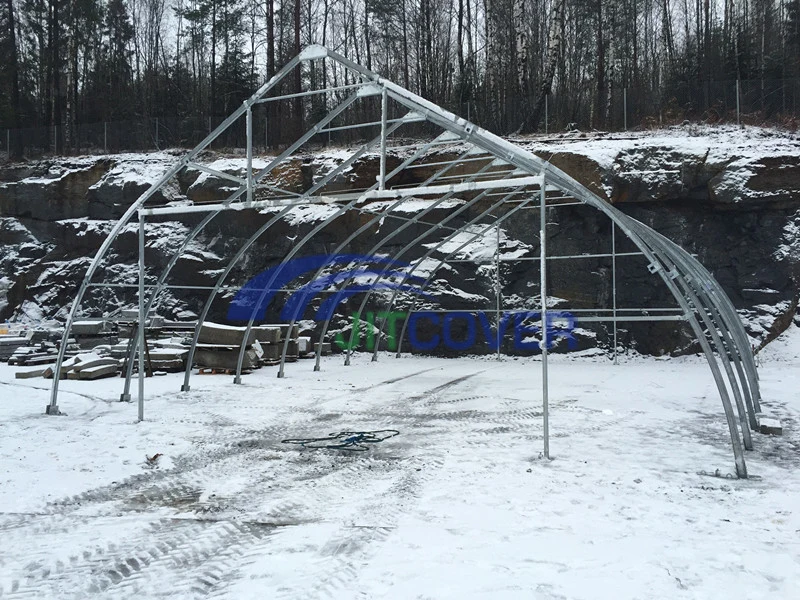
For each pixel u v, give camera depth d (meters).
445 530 5.62
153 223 26.48
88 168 28.56
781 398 12.68
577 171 20.58
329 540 5.43
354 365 19.45
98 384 15.44
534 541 5.32
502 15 36.47
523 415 11.19
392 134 31.42
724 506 6.22
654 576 4.60
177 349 18.25
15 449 8.94
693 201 20.48
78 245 27.64
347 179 23.72
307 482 7.30
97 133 34.88
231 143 34.16
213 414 11.55
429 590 4.42
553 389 14.19
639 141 21.30
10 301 27.52
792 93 25.27
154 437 9.68
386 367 18.91
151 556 5.17
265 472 7.76
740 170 19.28
